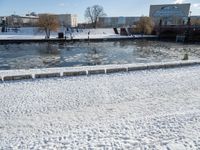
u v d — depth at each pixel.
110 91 12.52
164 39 74.38
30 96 11.61
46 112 9.62
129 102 10.84
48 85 13.50
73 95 11.80
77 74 15.82
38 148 6.78
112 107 10.17
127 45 53.97
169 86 13.52
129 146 6.84
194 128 7.97
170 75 16.27
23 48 45.47
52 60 31.28
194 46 52.91
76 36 67.94
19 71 16.30
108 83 14.07
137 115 9.19
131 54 38.12
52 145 6.95
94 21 108.88
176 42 64.88
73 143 7.05
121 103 10.70
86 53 38.66
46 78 14.98
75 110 9.84
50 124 8.43
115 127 8.09
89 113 9.48
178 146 6.80
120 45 53.66
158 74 16.52
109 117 9.02
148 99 11.26
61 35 62.12
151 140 7.17
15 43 54.25
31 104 10.53
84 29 86.75
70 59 32.22
